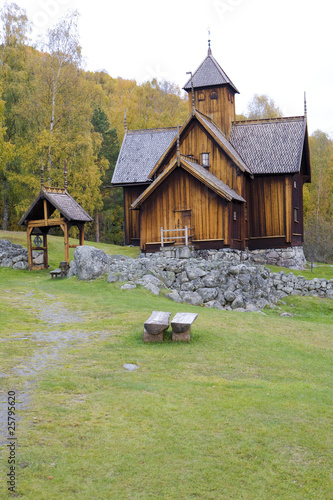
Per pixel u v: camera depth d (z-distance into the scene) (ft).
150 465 20.76
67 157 157.99
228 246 98.94
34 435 22.27
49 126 159.43
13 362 33.42
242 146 122.52
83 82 169.68
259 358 38.81
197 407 26.81
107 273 74.23
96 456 21.08
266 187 117.39
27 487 18.60
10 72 169.78
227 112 125.08
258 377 34.22
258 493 19.58
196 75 127.65
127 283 68.08
